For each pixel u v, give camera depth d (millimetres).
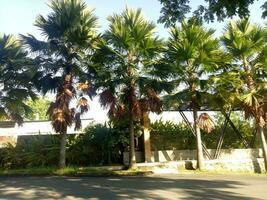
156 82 18141
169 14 9320
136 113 17766
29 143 20141
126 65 17875
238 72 20031
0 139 22266
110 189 12117
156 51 18406
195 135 19672
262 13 8828
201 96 19094
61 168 17750
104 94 17656
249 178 15734
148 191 11727
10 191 11883
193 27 18609
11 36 19250
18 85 19125
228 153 21406
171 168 18969
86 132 20422
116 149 20328
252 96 19359
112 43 18172
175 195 11016
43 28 18016
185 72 19125
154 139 20984
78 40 18062
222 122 22422
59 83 18016
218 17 8953
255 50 20109
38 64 17969
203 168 18938
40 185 13195
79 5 18219
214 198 10594
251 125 22641
